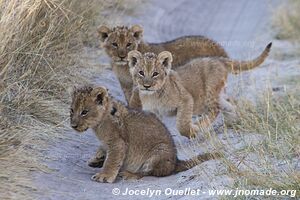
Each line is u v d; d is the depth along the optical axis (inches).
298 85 641.6
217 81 579.8
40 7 578.2
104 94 483.5
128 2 889.5
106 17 738.8
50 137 524.1
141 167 494.3
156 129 493.4
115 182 481.4
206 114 579.5
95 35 698.8
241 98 589.9
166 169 487.5
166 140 492.4
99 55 697.0
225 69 588.4
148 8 967.0
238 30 932.0
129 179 483.2
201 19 979.3
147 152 491.2
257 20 976.9
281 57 804.6
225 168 469.4
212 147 513.0
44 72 579.8
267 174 450.3
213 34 907.4
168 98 543.8
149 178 487.5
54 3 593.6
